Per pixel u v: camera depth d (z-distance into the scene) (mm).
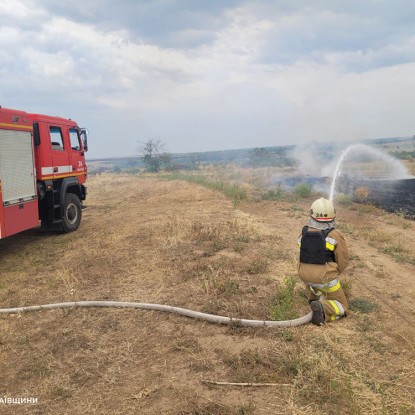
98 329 4543
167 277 6125
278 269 6289
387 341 4055
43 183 9234
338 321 4508
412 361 3682
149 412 3100
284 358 3697
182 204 14344
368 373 3488
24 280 6590
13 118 7734
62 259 7711
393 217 10992
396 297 5238
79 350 4102
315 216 4676
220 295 5293
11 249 8852
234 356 3801
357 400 3127
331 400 3137
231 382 3424
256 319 4570
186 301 5156
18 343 4348
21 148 8031
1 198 7289
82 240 9203
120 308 5094
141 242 8336
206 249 7492
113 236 9164
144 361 3830
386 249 7562
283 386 3332
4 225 7395
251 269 6203
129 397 3305
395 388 3285
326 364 3562
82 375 3654
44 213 9727
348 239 8508
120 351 4027
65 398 3350
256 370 3574
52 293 5816
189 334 4316
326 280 4547
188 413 3061
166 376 3564
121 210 13938
